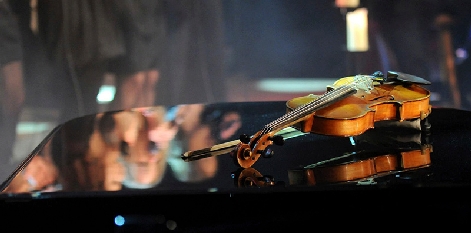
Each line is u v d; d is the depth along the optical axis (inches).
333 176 108.7
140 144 135.7
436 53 400.5
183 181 108.3
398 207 102.0
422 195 101.3
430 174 107.9
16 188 106.2
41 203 102.3
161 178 110.3
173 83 344.5
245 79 478.9
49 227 104.0
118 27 304.0
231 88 457.4
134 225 103.8
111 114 167.6
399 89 140.1
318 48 474.0
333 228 103.1
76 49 305.9
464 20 391.9
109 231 104.3
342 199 101.5
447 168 111.6
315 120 120.7
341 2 423.2
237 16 480.4
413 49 403.9
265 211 102.5
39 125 345.1
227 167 116.5
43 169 118.0
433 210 102.1
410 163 115.6
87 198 102.0
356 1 409.4
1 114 297.1
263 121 152.8
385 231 103.6
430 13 398.0
